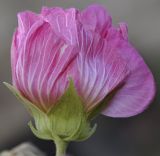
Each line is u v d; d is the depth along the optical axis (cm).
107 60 22
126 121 58
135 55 22
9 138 57
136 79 23
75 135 22
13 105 58
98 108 23
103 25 22
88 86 22
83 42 22
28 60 22
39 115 23
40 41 22
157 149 58
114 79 22
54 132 22
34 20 22
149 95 23
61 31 22
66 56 22
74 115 22
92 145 57
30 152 51
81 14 22
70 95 22
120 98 23
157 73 58
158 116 58
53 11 22
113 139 58
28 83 22
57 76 22
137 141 58
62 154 22
